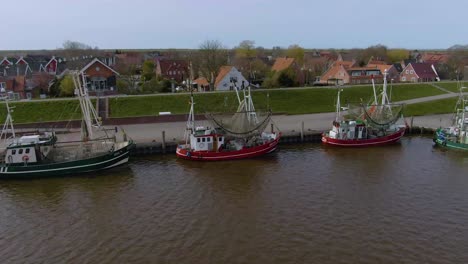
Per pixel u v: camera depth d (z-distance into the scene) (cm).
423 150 5947
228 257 2980
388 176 4741
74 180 4816
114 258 3012
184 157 5603
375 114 6588
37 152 5006
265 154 5794
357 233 3306
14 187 4616
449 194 4144
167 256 3017
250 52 17562
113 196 4266
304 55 18200
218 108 8431
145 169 5219
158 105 8269
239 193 4272
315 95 9362
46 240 3322
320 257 2950
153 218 3684
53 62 13338
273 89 9512
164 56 19212
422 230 3350
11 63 13138
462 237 3222
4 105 7712
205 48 13075
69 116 7644
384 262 2872
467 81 11906
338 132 6247
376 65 14350
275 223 3519
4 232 3484
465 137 5938
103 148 5369
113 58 15000
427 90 10550
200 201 4066
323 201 3994
